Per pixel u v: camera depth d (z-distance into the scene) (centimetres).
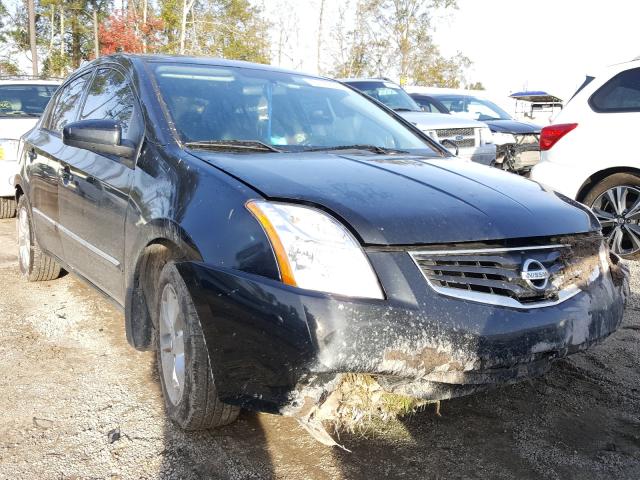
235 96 358
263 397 227
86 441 271
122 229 315
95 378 332
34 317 424
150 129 320
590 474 252
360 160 309
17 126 752
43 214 446
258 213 237
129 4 3225
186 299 253
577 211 292
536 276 249
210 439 269
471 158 941
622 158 586
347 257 225
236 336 229
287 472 247
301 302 215
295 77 410
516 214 262
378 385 238
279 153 315
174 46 3088
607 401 314
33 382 327
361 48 3388
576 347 254
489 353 230
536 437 279
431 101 1230
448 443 271
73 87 468
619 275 301
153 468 251
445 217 246
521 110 2098
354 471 249
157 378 332
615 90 598
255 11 3197
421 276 230
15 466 252
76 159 387
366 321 217
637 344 389
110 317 425
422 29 3481
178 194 274
